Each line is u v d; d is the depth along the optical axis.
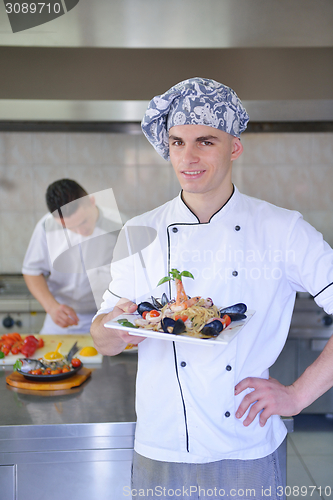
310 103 2.21
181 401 0.98
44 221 2.27
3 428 1.13
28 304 2.71
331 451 2.42
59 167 3.13
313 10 1.61
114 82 2.14
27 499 1.17
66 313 2.23
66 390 1.35
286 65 2.15
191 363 0.97
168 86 2.15
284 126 2.85
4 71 2.11
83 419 1.16
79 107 2.25
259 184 3.19
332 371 0.97
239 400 0.99
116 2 1.52
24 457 1.15
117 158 3.14
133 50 2.12
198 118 0.94
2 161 3.11
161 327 0.86
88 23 1.73
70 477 1.17
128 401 1.27
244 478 0.98
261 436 1.00
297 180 3.19
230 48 2.12
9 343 1.71
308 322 2.69
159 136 1.07
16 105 2.21
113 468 1.17
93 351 1.64
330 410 2.73
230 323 0.89
